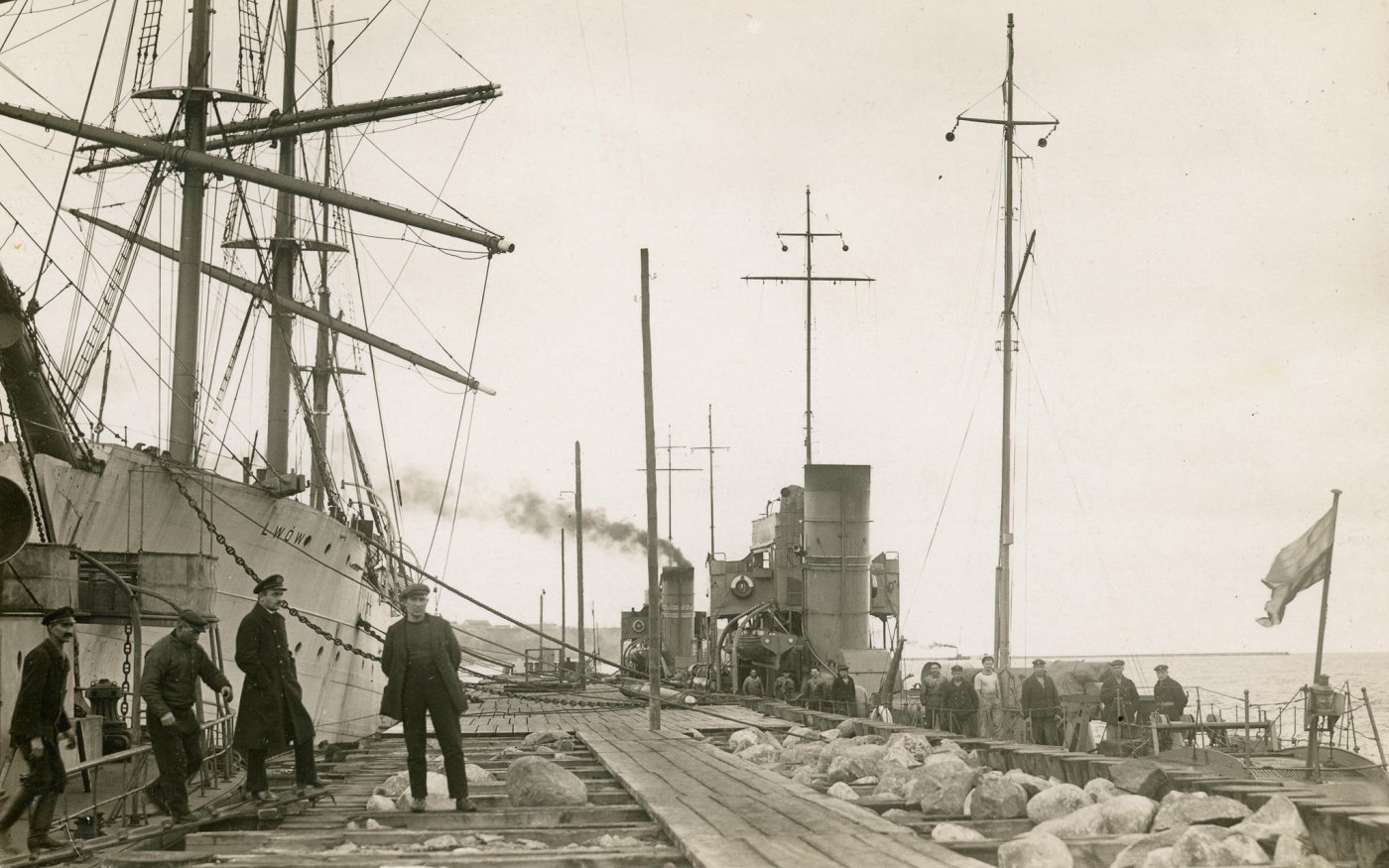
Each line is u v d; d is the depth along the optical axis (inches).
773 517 1636.3
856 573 1464.1
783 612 1513.3
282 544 1003.9
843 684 1284.4
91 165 1095.6
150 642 708.0
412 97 1146.7
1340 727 757.3
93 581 648.4
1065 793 457.7
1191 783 477.4
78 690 608.4
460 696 492.7
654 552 889.5
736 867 323.0
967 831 408.2
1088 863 380.8
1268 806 392.5
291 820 475.5
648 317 903.1
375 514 1476.4
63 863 405.1
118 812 492.1
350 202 1000.9
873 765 585.9
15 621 515.8
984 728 949.8
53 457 719.7
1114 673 852.6
